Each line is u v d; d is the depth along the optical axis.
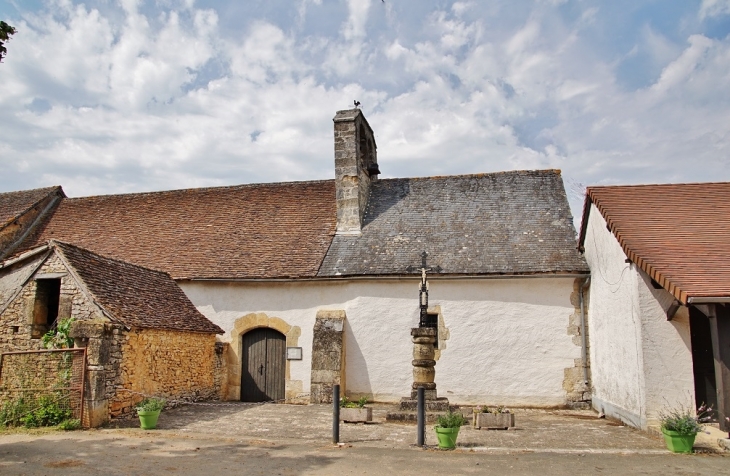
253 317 14.88
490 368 13.67
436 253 14.59
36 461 7.47
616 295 11.30
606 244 11.95
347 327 14.32
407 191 17.02
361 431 9.98
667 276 8.91
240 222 17.02
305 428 10.30
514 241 14.62
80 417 9.95
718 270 9.06
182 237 16.78
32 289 11.38
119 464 7.35
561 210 15.43
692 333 10.15
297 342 14.53
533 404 13.41
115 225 17.94
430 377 11.41
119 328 10.73
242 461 7.61
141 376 11.50
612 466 7.45
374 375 14.02
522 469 7.29
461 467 7.37
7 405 10.13
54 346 10.78
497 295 13.93
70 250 11.67
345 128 16.42
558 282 13.77
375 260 14.66
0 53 7.18
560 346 13.54
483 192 16.47
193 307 14.53
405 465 7.46
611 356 11.73
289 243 15.77
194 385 13.64
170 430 9.90
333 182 17.97
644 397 9.77
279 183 18.50
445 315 14.02
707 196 11.43
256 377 14.80
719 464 7.56
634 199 11.57
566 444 8.88
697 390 10.02
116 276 12.55
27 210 18.30
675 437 8.22
